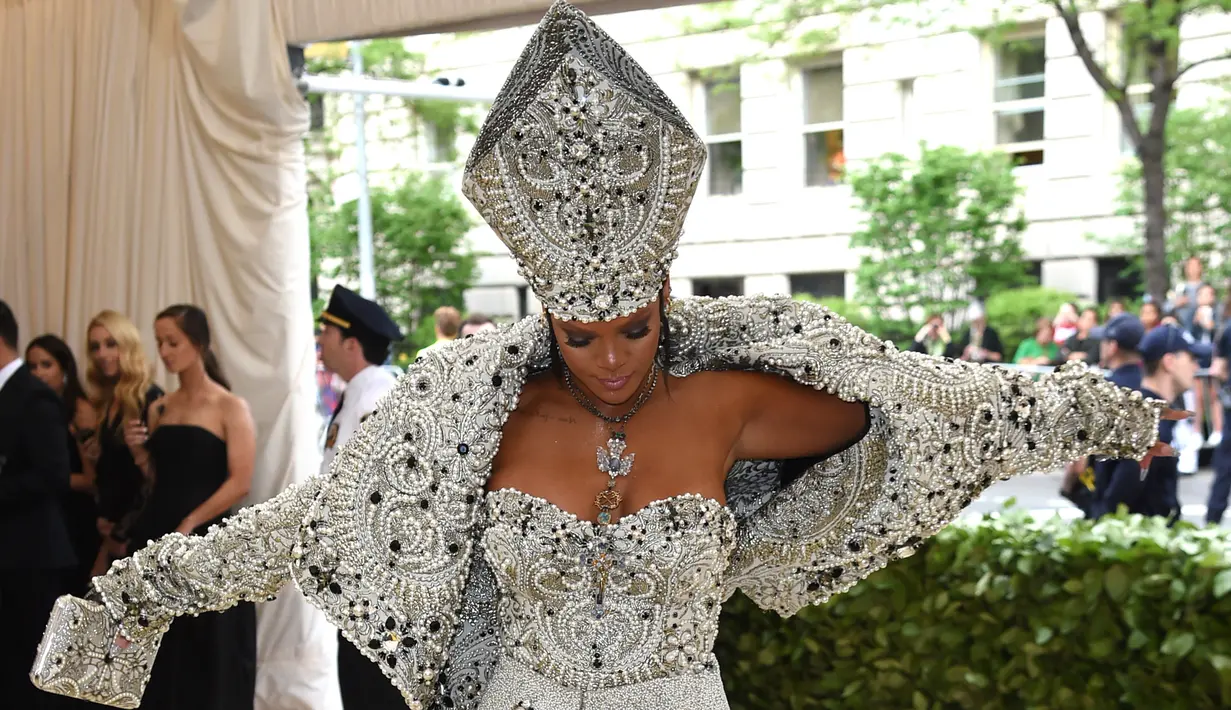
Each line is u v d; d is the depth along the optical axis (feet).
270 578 5.77
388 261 42.47
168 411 12.10
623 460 5.62
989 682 9.48
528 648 5.67
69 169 15.74
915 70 37.55
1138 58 30.27
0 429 12.12
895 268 36.50
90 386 14.08
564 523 5.50
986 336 32.53
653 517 5.49
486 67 40.96
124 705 5.88
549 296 5.13
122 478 13.24
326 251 41.83
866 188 36.40
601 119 4.92
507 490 5.58
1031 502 26.78
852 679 10.21
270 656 13.78
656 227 5.05
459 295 43.21
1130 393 5.94
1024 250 37.47
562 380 5.82
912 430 5.95
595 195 4.97
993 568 9.28
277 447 13.76
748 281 41.68
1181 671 8.52
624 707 5.59
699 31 34.14
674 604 5.56
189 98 13.88
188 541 5.78
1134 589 8.55
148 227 14.64
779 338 6.02
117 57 14.79
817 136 40.11
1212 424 25.85
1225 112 32.89
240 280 13.76
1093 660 8.98
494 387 5.68
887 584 9.80
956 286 36.35
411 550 5.59
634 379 5.31
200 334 12.00
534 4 10.98
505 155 4.98
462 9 11.35
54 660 5.64
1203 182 33.27
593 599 5.55
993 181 35.47
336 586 5.54
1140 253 35.29
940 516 6.03
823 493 6.29
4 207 16.39
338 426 11.85
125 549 12.89
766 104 40.24
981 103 37.14
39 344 14.52
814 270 40.40
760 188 40.83
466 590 6.00
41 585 12.19
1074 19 30.17
